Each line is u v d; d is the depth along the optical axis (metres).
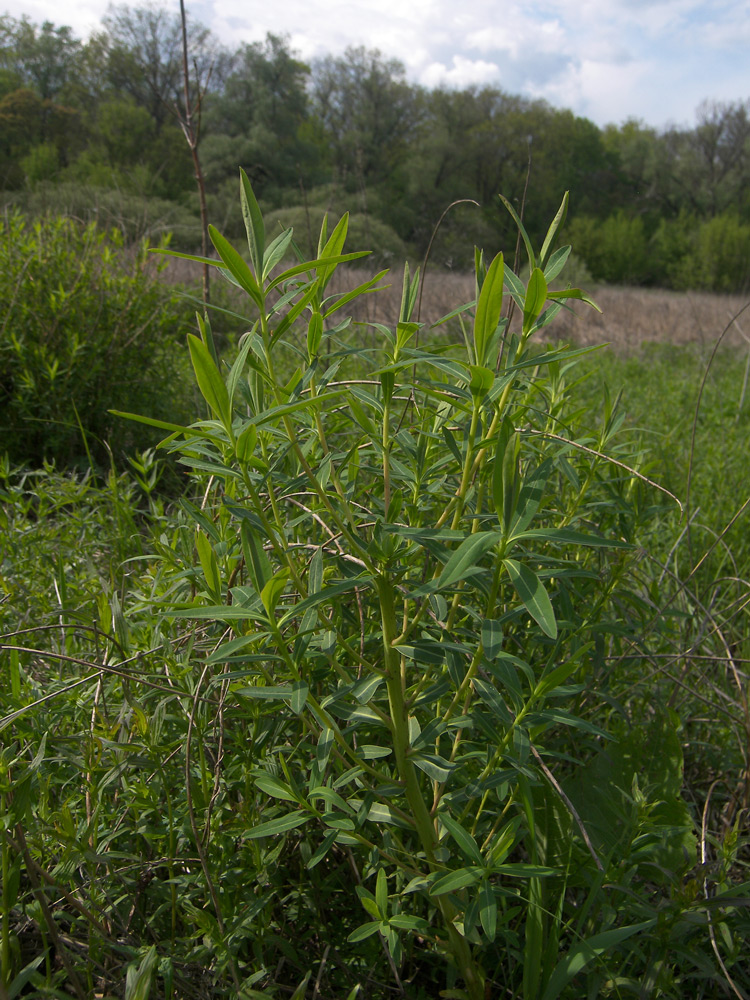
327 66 52.09
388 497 1.40
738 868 1.91
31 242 4.75
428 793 1.63
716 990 1.57
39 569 2.63
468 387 1.35
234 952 1.35
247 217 1.17
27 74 56.69
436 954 1.52
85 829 1.46
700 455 4.94
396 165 52.88
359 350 1.33
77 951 1.46
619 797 1.78
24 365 4.16
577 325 12.98
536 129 53.72
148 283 5.18
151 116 39.97
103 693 1.77
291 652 1.26
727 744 2.29
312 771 1.32
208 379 1.09
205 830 1.47
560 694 1.28
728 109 60.41
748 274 28.36
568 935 1.61
